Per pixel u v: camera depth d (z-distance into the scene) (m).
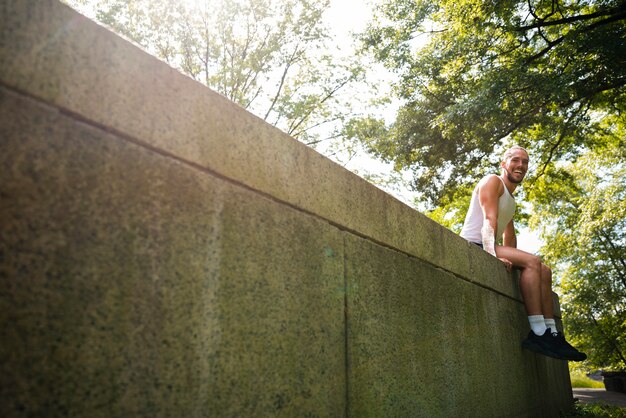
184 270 1.33
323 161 2.06
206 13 17.52
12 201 0.98
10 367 0.93
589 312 19.86
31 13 1.07
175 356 1.26
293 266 1.77
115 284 1.15
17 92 1.02
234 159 1.58
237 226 1.55
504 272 4.10
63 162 1.08
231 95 18.09
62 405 1.00
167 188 1.33
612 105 13.02
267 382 1.55
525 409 4.02
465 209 18.75
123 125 1.23
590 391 18.09
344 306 2.03
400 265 2.55
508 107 11.59
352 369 2.01
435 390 2.64
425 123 14.76
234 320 1.47
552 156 15.61
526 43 12.22
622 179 19.03
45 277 1.01
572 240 20.92
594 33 10.28
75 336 1.05
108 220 1.16
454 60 13.04
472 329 3.28
